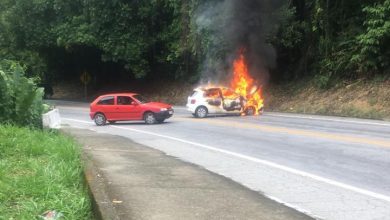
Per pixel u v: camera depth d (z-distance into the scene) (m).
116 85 50.25
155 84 44.50
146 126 22.36
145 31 41.91
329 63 27.48
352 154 12.23
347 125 19.30
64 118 28.73
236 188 8.73
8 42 47.78
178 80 41.38
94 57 50.31
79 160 9.66
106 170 10.33
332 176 9.77
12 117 14.93
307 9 29.97
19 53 47.34
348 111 24.19
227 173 10.21
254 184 9.11
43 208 6.37
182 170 10.50
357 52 26.03
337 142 14.38
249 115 25.73
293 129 18.25
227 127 19.97
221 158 12.28
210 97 25.41
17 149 10.16
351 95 25.34
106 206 6.48
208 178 9.61
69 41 42.56
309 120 21.95
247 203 7.66
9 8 47.44
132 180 9.29
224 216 6.88
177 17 38.50
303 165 11.04
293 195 8.24
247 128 19.25
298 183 9.20
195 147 14.52
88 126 23.80
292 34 29.77
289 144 14.40
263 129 18.61
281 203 7.71
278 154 12.69
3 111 14.79
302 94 28.69
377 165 10.74
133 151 13.72
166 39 40.56
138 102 23.70
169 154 13.11
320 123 20.41
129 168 10.67
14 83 15.20
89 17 42.31
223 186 8.89
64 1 43.53
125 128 21.88
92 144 15.27
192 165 11.20
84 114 31.27
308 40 30.00
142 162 11.58
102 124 24.08
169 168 10.74
